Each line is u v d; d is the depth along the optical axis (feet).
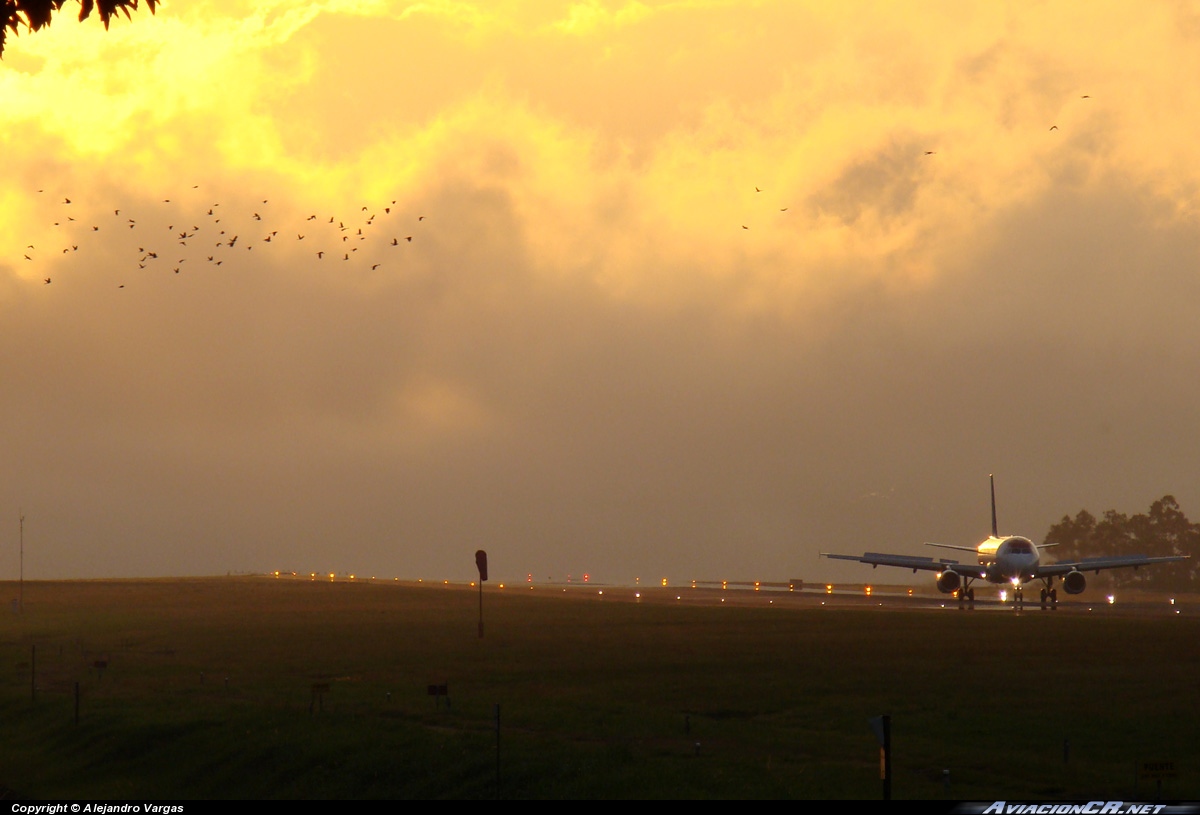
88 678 208.85
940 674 182.39
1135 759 118.11
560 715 149.79
